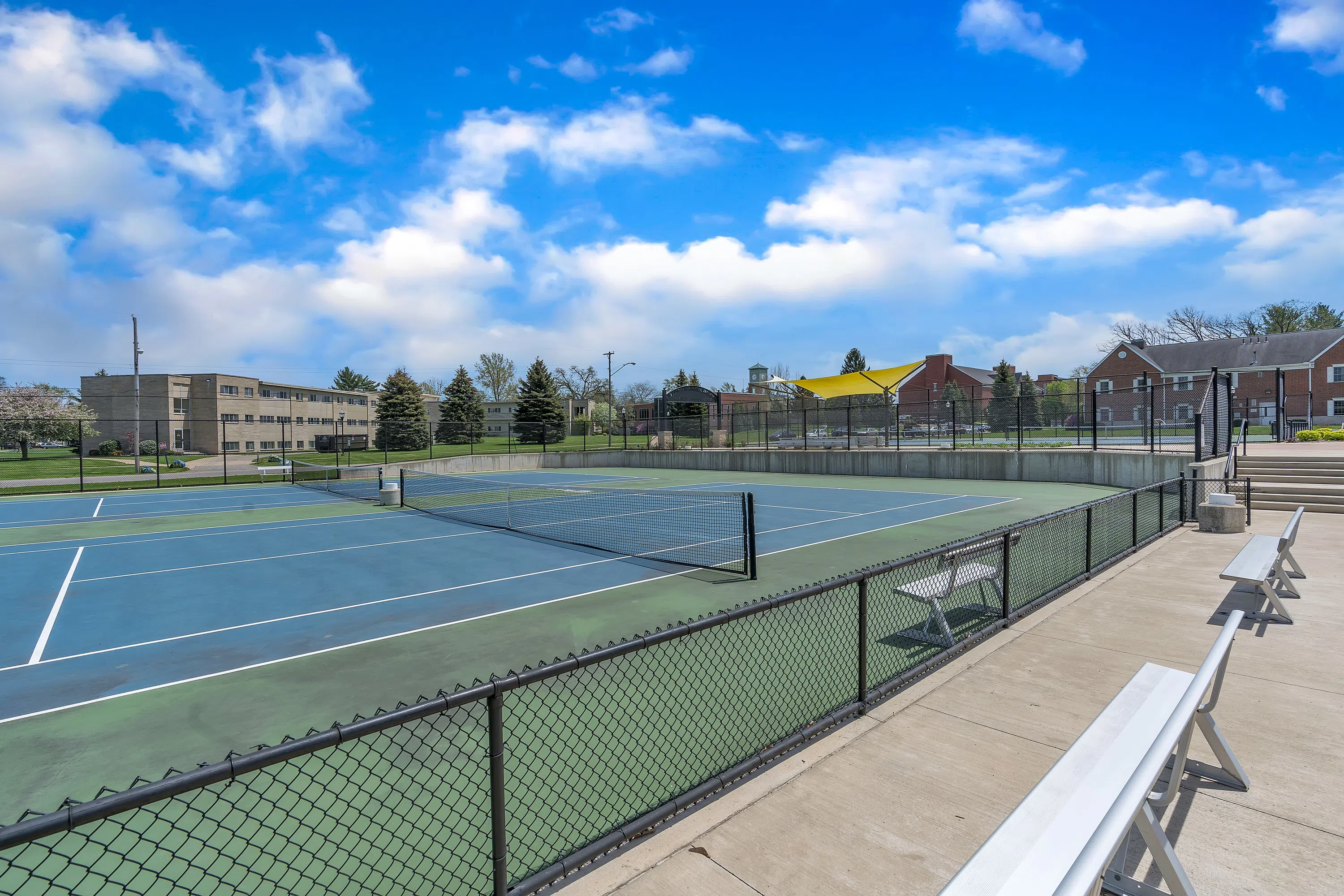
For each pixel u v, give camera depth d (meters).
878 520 16.03
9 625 8.50
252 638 7.73
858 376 36.19
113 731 5.31
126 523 18.66
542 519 17.83
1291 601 7.14
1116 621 6.54
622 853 3.14
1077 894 1.70
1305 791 3.56
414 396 55.72
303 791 4.11
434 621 8.19
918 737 4.23
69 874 3.37
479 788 4.07
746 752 4.32
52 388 55.00
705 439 42.81
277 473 37.97
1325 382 53.94
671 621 7.88
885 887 2.86
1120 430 40.44
